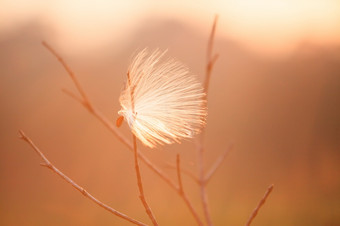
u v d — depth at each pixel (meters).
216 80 2.29
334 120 2.22
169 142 0.31
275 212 1.75
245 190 2.02
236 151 2.18
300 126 2.26
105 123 0.38
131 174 1.88
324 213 1.68
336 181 2.03
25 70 2.35
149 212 0.31
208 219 0.36
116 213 0.32
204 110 0.31
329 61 2.30
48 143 2.15
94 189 1.96
